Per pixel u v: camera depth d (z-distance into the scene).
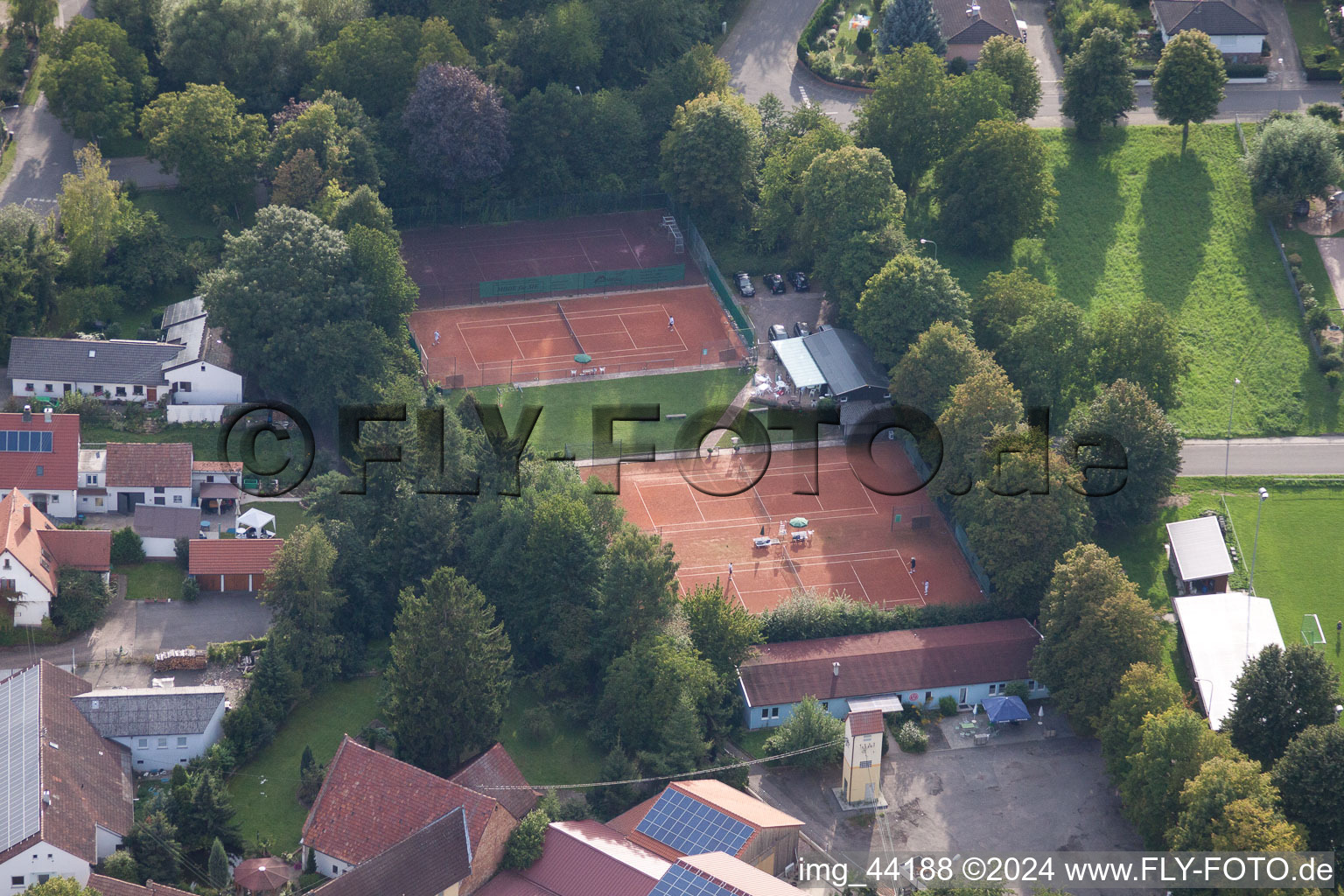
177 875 174.62
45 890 155.62
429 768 191.50
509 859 178.38
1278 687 191.50
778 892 168.50
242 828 183.25
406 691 189.50
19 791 171.75
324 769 189.38
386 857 170.62
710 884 168.62
